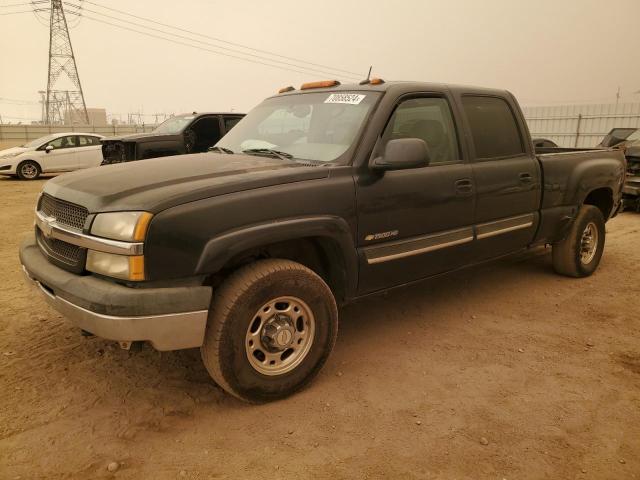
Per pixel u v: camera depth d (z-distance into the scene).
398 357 3.58
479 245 4.15
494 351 3.70
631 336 4.00
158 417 2.80
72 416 2.79
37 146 15.09
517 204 4.43
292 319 2.97
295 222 2.88
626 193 9.66
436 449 2.58
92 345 3.63
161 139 9.49
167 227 2.50
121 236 2.48
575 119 25.78
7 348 3.57
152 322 2.47
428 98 3.83
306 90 4.16
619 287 5.19
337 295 3.36
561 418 2.87
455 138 3.97
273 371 2.92
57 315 4.17
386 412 2.89
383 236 3.39
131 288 2.50
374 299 4.74
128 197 2.62
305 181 3.01
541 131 27.36
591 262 5.48
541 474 2.41
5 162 14.59
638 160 9.67
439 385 3.21
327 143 3.44
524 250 4.81
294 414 2.86
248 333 2.80
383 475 2.38
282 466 2.43
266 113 4.15
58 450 2.50
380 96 3.52
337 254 3.20
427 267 3.78
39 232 3.28
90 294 2.49
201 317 2.58
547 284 5.24
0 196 11.48
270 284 2.80
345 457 2.50
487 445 2.61
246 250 2.86
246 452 2.53
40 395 2.98
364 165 3.27
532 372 3.39
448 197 3.77
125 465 2.41
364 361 3.51
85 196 2.75
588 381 3.29
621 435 2.72
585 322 4.27
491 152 4.26
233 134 4.19
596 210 5.41
